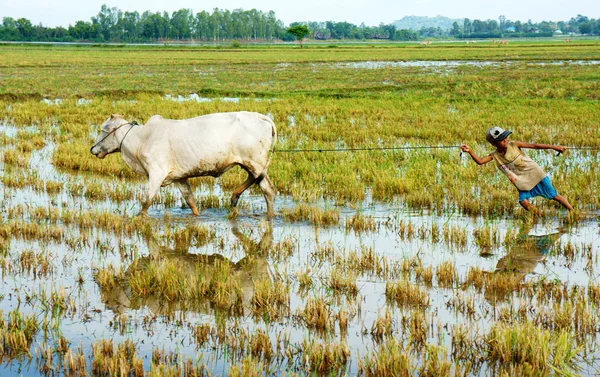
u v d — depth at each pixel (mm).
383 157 11492
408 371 4184
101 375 4316
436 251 6891
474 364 4402
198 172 8141
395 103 20406
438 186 9453
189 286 5766
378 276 6152
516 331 4500
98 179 10586
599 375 4164
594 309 5168
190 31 181625
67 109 18609
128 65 43625
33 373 4344
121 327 5074
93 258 6766
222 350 4668
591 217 8016
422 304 5422
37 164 11703
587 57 45844
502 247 6969
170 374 4172
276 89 26625
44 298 5570
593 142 12812
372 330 4938
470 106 19406
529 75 30250
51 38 162375
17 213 8414
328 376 4289
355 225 7797
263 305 5410
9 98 21984
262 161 8227
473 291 5703
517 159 7848
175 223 8086
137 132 8281
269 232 7691
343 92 25281
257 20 189625
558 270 6203
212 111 18078
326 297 5656
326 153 12062
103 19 176000
